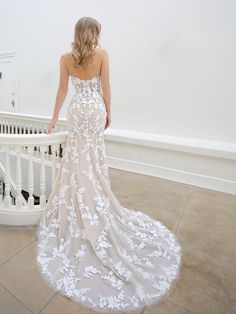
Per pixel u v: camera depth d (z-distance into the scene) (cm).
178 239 191
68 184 176
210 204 261
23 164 415
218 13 296
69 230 169
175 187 307
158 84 355
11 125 477
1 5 525
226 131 316
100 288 134
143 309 123
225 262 165
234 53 295
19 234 184
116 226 180
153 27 343
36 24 479
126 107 390
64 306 123
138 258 159
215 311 125
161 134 367
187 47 324
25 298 127
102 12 384
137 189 297
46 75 489
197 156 310
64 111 463
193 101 332
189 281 145
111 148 378
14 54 530
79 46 153
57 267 148
